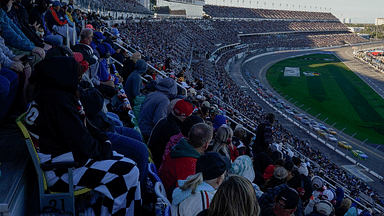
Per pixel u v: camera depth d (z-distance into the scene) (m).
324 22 170.25
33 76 2.80
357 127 48.75
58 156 2.79
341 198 8.84
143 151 3.64
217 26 108.12
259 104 56.81
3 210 2.32
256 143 8.21
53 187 2.81
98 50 7.13
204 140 3.74
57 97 2.74
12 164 2.88
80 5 28.20
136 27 46.00
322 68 97.38
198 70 53.03
